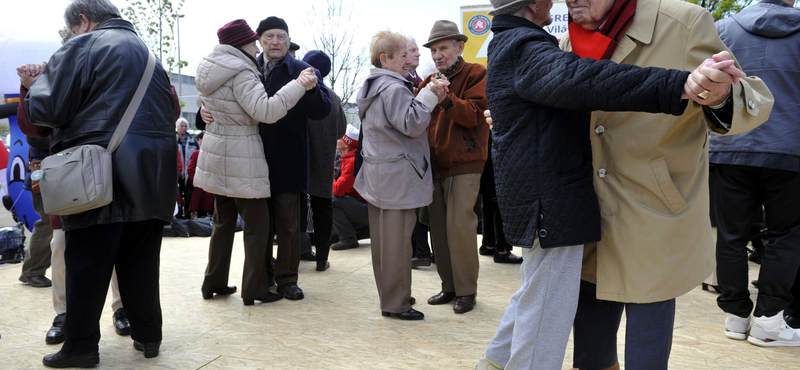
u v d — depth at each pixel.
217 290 4.05
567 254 1.75
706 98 1.37
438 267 3.93
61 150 2.72
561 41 2.12
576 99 1.52
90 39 2.65
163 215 2.73
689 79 1.36
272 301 3.98
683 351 2.92
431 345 3.10
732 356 2.85
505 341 2.04
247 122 3.61
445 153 3.64
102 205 2.52
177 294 4.17
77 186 2.45
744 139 2.95
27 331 3.33
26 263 4.39
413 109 3.34
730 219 3.06
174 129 2.85
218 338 3.21
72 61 2.57
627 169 1.73
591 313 2.07
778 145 2.85
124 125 2.62
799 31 2.87
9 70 4.64
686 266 1.73
